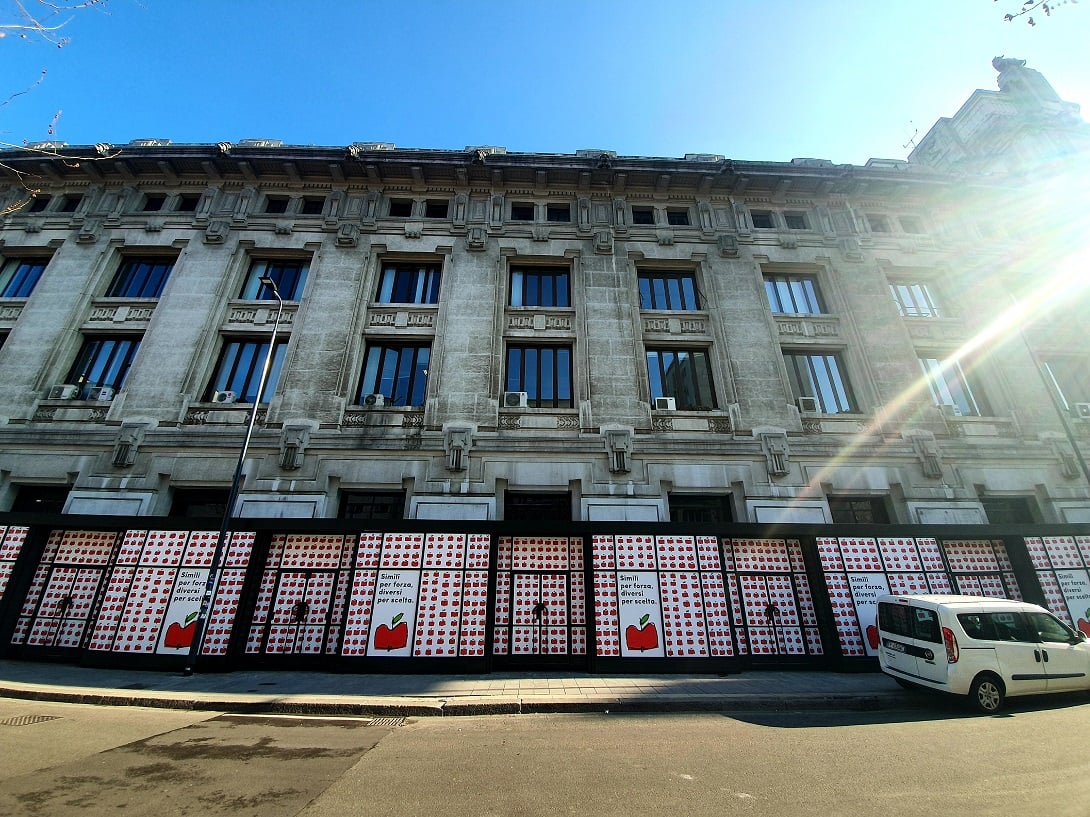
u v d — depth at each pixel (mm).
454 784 4855
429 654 10656
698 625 11188
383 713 7875
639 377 15562
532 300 17172
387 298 16984
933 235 19156
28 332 15523
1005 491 14859
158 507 13414
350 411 14719
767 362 16016
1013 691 7961
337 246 17141
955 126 25984
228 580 11281
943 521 14141
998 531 12672
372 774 5129
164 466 13734
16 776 4906
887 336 16766
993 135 23469
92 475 13617
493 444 14219
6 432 13992
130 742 6172
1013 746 5941
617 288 16859
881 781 4859
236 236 17250
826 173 18656
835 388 16438
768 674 10883
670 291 17719
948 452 15086
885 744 6098
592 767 5332
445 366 15242
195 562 11398
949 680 7840
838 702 8383
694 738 6469
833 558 12102
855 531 12352
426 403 14781
